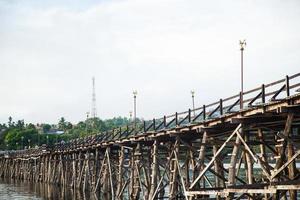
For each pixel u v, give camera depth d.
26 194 60.22
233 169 21.89
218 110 24.14
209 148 36.53
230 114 22.53
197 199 25.86
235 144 22.28
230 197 21.06
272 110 19.97
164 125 30.84
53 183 75.81
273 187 18.55
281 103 19.33
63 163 70.69
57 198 52.44
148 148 42.91
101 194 52.75
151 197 32.09
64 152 68.12
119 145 41.62
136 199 39.03
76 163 63.84
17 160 105.94
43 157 84.12
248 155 24.92
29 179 93.94
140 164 40.69
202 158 25.72
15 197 56.56
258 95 20.62
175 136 29.69
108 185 48.94
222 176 27.58
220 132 27.30
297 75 18.73
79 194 55.06
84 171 59.19
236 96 22.44
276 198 19.14
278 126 25.09
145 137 34.28
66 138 194.75
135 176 39.47
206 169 24.17
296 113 19.52
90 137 56.22
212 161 24.02
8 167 115.75
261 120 22.81
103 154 55.28
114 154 52.31
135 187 39.16
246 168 27.31
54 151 75.50
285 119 22.81
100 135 51.31
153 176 32.44
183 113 28.16
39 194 59.50
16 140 197.88
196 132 28.19
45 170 81.94
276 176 19.89
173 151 30.02
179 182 32.38
